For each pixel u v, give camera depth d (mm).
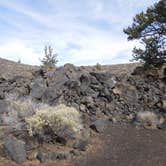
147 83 20656
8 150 11320
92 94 18406
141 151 12891
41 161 11375
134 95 19047
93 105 17766
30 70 26016
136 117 16828
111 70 28562
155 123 16375
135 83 20375
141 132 15430
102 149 13023
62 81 18594
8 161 11062
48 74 19188
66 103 17297
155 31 22828
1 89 17188
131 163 11586
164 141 14188
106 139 14242
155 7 22484
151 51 22281
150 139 14445
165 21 22203
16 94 16812
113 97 18703
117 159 11977
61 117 12945
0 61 29969
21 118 13977
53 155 11719
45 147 12344
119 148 13188
